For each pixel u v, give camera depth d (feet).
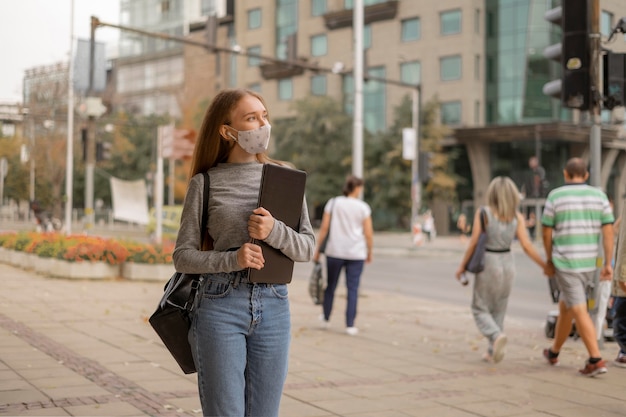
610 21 26.32
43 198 174.29
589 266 20.81
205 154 9.62
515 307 39.68
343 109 174.81
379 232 162.40
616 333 20.98
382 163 159.74
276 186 9.13
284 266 9.23
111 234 137.28
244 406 9.20
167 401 16.49
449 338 27.48
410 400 17.43
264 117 9.62
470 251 22.70
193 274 9.37
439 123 160.86
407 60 169.78
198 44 62.28
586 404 17.28
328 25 188.75
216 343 8.98
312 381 19.40
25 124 167.63
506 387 19.07
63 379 18.45
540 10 151.94
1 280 44.88
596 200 21.07
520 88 155.12
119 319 29.55
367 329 29.53
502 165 159.02
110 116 201.26
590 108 25.12
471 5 158.81
